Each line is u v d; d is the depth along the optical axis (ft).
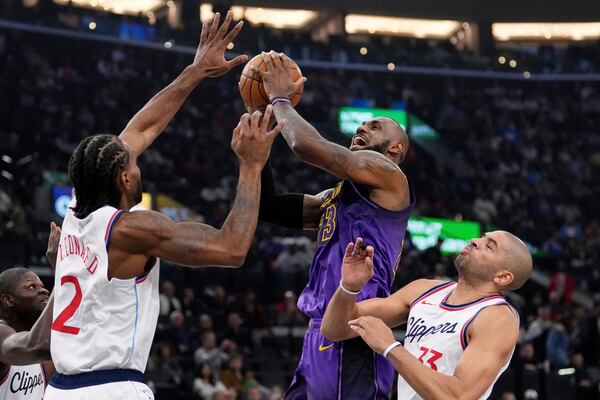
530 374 35.27
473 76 83.82
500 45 94.89
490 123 80.94
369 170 11.42
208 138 69.05
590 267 59.36
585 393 35.70
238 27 11.28
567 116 82.69
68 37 70.08
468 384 10.16
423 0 87.30
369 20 93.45
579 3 88.53
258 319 41.11
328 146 11.17
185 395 31.19
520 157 77.15
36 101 65.21
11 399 12.16
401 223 11.83
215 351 34.65
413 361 10.19
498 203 69.00
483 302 10.95
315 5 85.76
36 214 48.75
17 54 67.41
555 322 40.88
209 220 55.83
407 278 48.26
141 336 8.78
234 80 76.69
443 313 11.08
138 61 73.67
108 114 67.41
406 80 82.89
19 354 9.68
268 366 36.50
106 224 8.63
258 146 9.04
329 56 81.25
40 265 40.42
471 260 11.18
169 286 39.17
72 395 8.61
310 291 12.02
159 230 8.63
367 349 11.51
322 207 12.48
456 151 77.87
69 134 63.26
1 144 56.75
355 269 10.53
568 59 85.51
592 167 77.51
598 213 71.46
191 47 75.92
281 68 11.68
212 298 42.01
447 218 64.75
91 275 8.64
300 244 48.47
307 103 76.48
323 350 11.50
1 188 50.03
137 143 10.70
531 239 63.87
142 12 87.10
